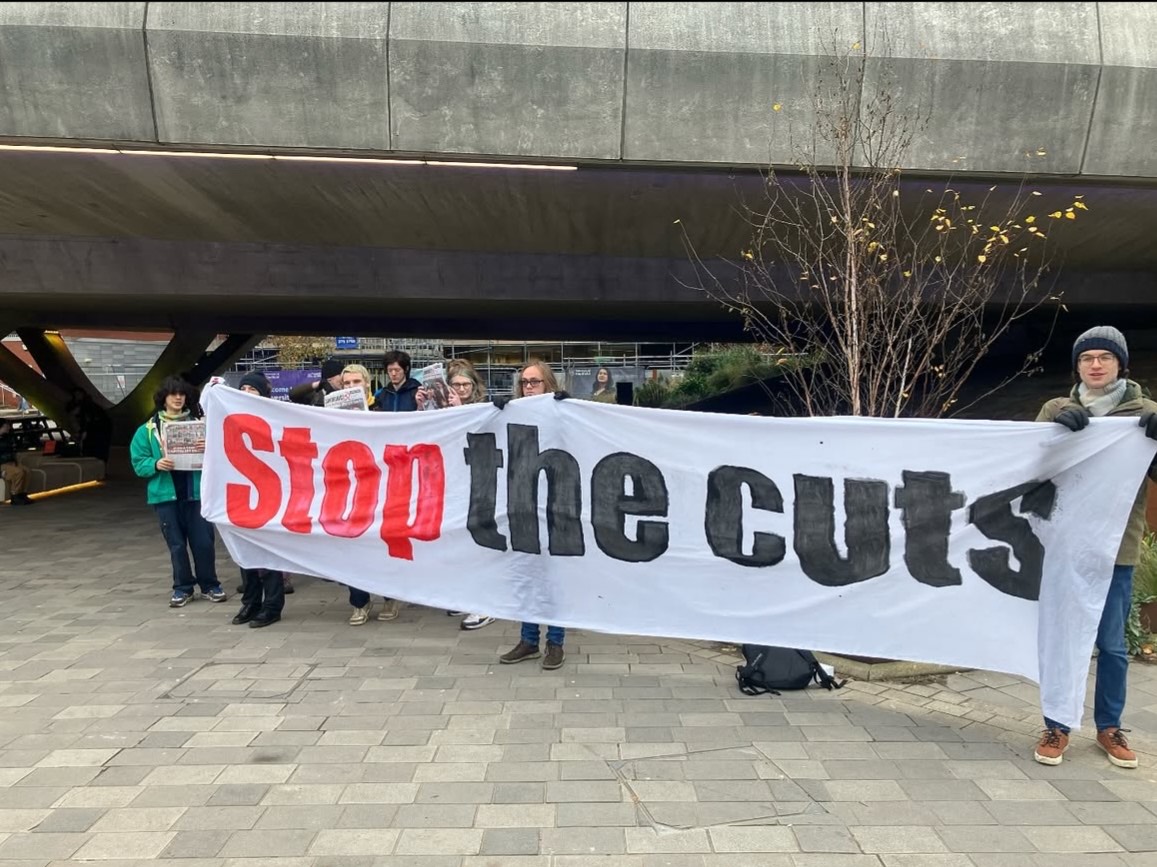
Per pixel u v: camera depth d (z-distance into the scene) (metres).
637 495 4.26
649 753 3.35
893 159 5.81
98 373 38.81
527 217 9.65
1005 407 15.52
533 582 4.47
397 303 13.30
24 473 11.51
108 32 6.22
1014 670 3.50
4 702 3.91
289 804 2.94
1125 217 8.63
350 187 8.35
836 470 3.92
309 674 4.30
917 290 5.52
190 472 5.66
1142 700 3.93
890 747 3.41
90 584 6.50
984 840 2.69
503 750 3.38
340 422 4.94
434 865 2.56
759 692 4.04
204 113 6.61
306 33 6.33
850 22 6.41
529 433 4.50
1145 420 3.15
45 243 11.45
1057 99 6.59
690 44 6.47
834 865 2.55
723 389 30.58
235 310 15.11
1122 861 2.57
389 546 4.82
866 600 3.87
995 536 3.58
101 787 3.06
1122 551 3.22
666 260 12.31
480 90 6.63
